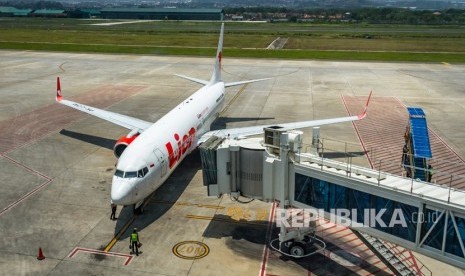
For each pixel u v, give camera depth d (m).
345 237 29.45
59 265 26.30
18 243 28.61
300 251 26.88
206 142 29.17
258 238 29.31
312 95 71.88
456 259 20.31
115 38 160.62
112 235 29.62
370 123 56.25
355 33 192.50
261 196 27.55
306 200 25.98
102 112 51.41
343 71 94.75
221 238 29.28
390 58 113.50
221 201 34.56
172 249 27.98
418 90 76.00
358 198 23.52
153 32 186.12
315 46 140.25
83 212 32.81
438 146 47.62
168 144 33.94
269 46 139.75
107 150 45.91
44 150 45.66
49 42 145.75
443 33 193.50
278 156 26.59
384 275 25.31
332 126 54.84
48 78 85.44
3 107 62.75
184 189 36.62
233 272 25.64
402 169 39.91
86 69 96.31
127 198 29.17
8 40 150.25
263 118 58.03
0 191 36.12
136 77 87.12
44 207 33.53
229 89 76.75
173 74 90.00
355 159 43.47
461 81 84.06
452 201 20.23
